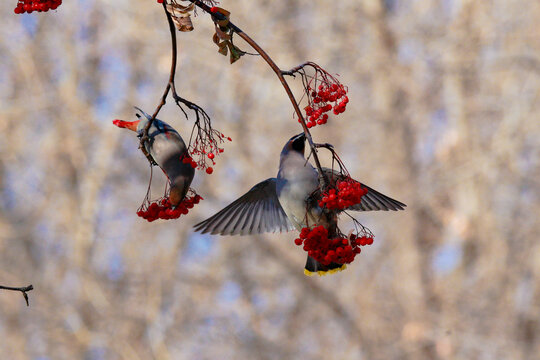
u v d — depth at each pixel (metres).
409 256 17.44
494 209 17.19
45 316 17.92
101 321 17.55
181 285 18.22
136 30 18.73
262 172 17.80
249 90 18.41
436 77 17.97
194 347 17.75
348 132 18.28
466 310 16.84
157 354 16.97
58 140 19.30
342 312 17.56
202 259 18.48
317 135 18.14
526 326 16.52
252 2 18.38
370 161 18.11
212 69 18.77
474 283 17.09
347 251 5.91
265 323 17.95
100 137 19.30
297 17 18.31
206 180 18.05
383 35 17.97
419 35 17.45
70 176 19.27
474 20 17.39
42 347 18.00
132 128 6.01
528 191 17.19
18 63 19.91
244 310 18.02
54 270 18.48
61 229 18.75
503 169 17.23
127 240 18.41
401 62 18.05
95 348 17.97
